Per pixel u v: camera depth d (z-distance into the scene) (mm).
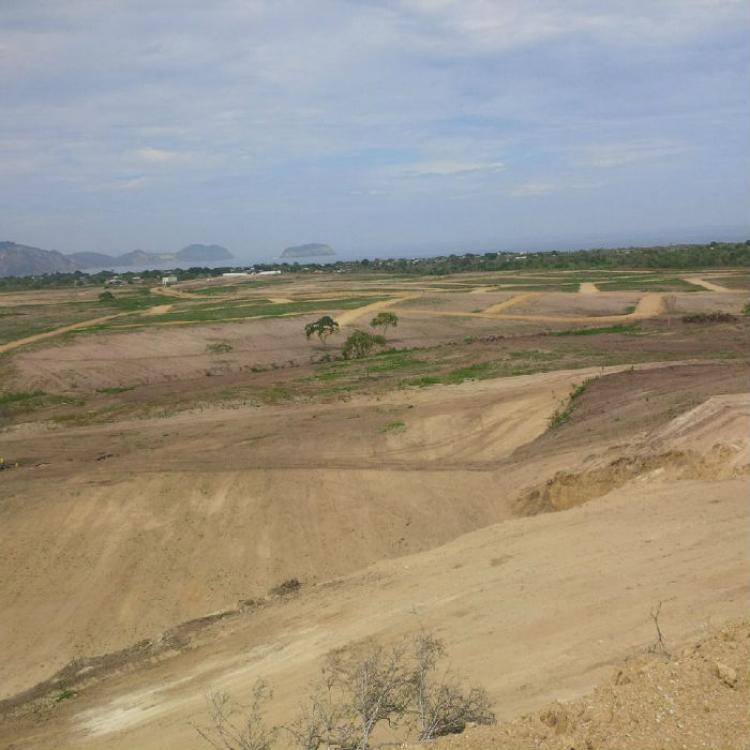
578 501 22797
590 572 13562
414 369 48219
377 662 9484
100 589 20781
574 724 6641
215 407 40875
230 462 29594
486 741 6652
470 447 30828
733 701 6312
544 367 45094
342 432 33500
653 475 21516
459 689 9430
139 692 14180
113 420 39938
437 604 13812
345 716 8969
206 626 17531
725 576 12031
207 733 10797
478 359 49875
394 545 22375
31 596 20578
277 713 10492
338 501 25047
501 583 14047
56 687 15930
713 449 21000
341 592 16500
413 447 31172
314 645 13516
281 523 23719
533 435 31203
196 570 21469
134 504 25266
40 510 24922
